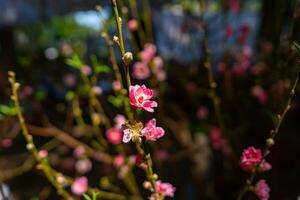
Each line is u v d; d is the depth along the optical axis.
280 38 2.33
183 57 3.76
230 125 2.75
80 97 3.38
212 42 3.69
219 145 2.60
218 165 2.91
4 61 4.62
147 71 2.64
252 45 3.85
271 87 2.58
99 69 2.04
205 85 3.16
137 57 2.58
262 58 3.07
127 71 1.02
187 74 3.40
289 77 2.18
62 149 3.79
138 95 0.99
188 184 2.99
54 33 6.08
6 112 1.96
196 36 3.56
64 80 4.34
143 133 1.03
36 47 5.89
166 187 1.33
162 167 2.97
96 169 3.60
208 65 2.03
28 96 3.63
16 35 6.01
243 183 2.58
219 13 3.26
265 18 3.14
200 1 2.01
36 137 4.29
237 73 2.98
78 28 6.01
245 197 2.43
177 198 2.87
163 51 3.96
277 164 2.65
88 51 5.58
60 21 6.06
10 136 3.27
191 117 3.33
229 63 3.08
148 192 2.97
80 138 3.51
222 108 2.96
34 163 3.27
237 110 2.88
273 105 2.31
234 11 3.00
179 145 3.20
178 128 3.02
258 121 2.69
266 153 1.24
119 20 1.03
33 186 3.51
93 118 2.47
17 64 4.47
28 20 4.61
